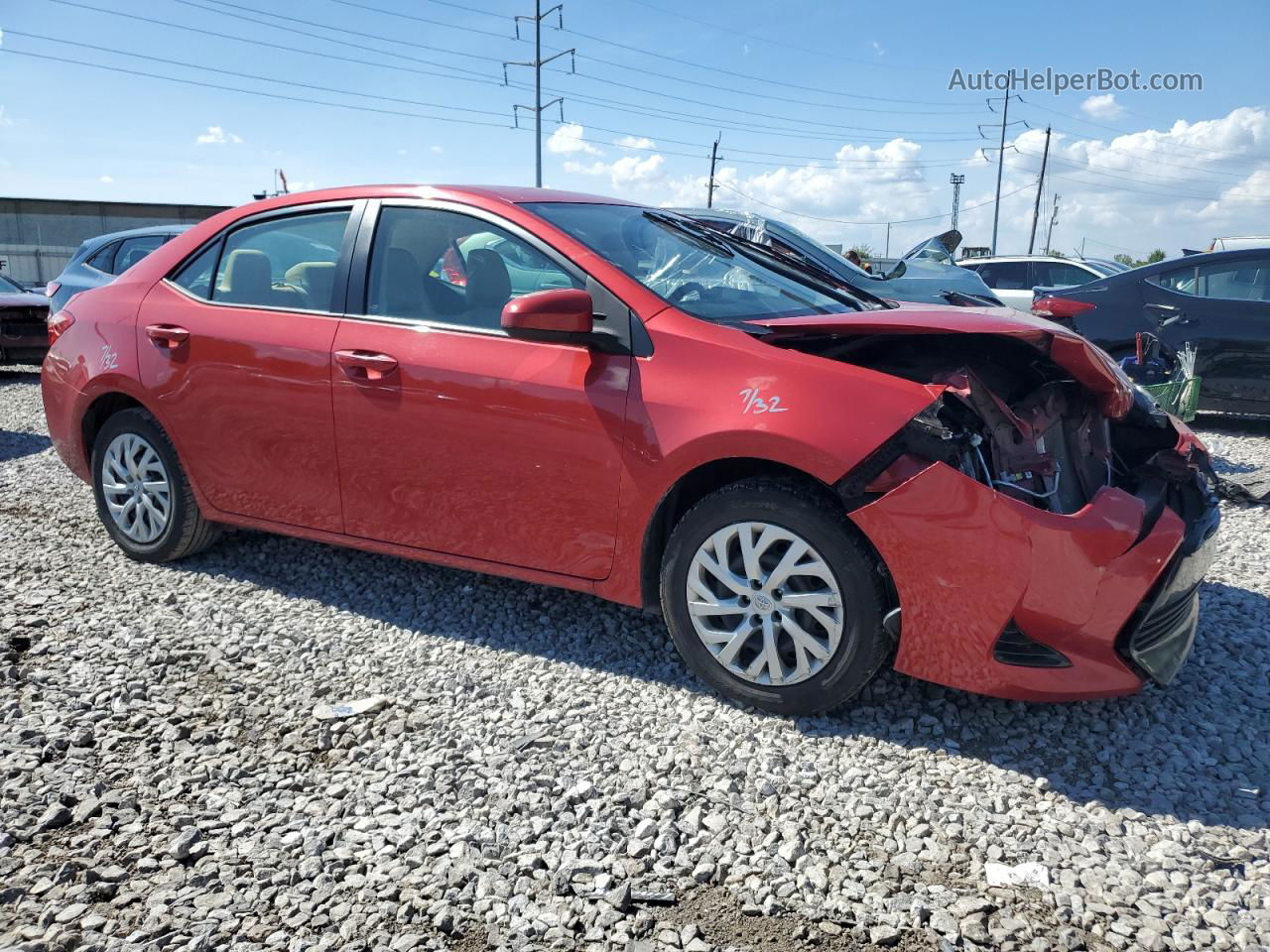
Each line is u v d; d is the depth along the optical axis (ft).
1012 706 10.52
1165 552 9.30
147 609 13.07
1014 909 7.43
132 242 30.73
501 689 10.87
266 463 13.09
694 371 10.23
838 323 10.20
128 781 9.04
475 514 11.59
